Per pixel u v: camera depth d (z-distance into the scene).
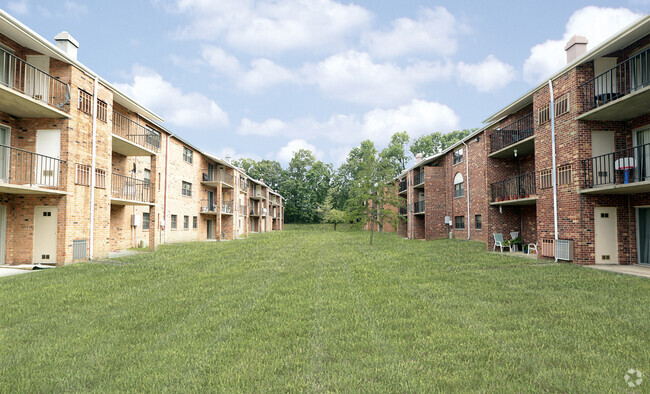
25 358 4.01
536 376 3.46
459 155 26.08
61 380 3.44
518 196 15.80
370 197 23.45
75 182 12.74
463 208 25.25
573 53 13.38
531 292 7.32
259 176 70.31
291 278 9.11
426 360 3.89
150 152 17.89
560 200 12.55
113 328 5.09
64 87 12.45
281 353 4.11
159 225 22.58
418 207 31.61
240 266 11.59
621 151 10.82
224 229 33.31
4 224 12.03
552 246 12.88
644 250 11.30
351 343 4.40
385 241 25.73
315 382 3.39
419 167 32.16
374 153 24.42
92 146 13.70
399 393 3.16
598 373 3.51
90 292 7.53
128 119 16.81
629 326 4.95
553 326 5.02
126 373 3.59
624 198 11.70
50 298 7.00
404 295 7.09
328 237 31.52
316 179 70.25
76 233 12.82
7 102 10.83
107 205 14.69
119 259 13.85
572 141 11.97
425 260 13.07
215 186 33.97
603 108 10.48
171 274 9.98
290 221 71.38
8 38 11.35
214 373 3.58
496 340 4.47
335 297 6.92
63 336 4.77
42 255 12.21
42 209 12.33
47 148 12.34
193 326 5.10
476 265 11.61
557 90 12.87
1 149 11.82
